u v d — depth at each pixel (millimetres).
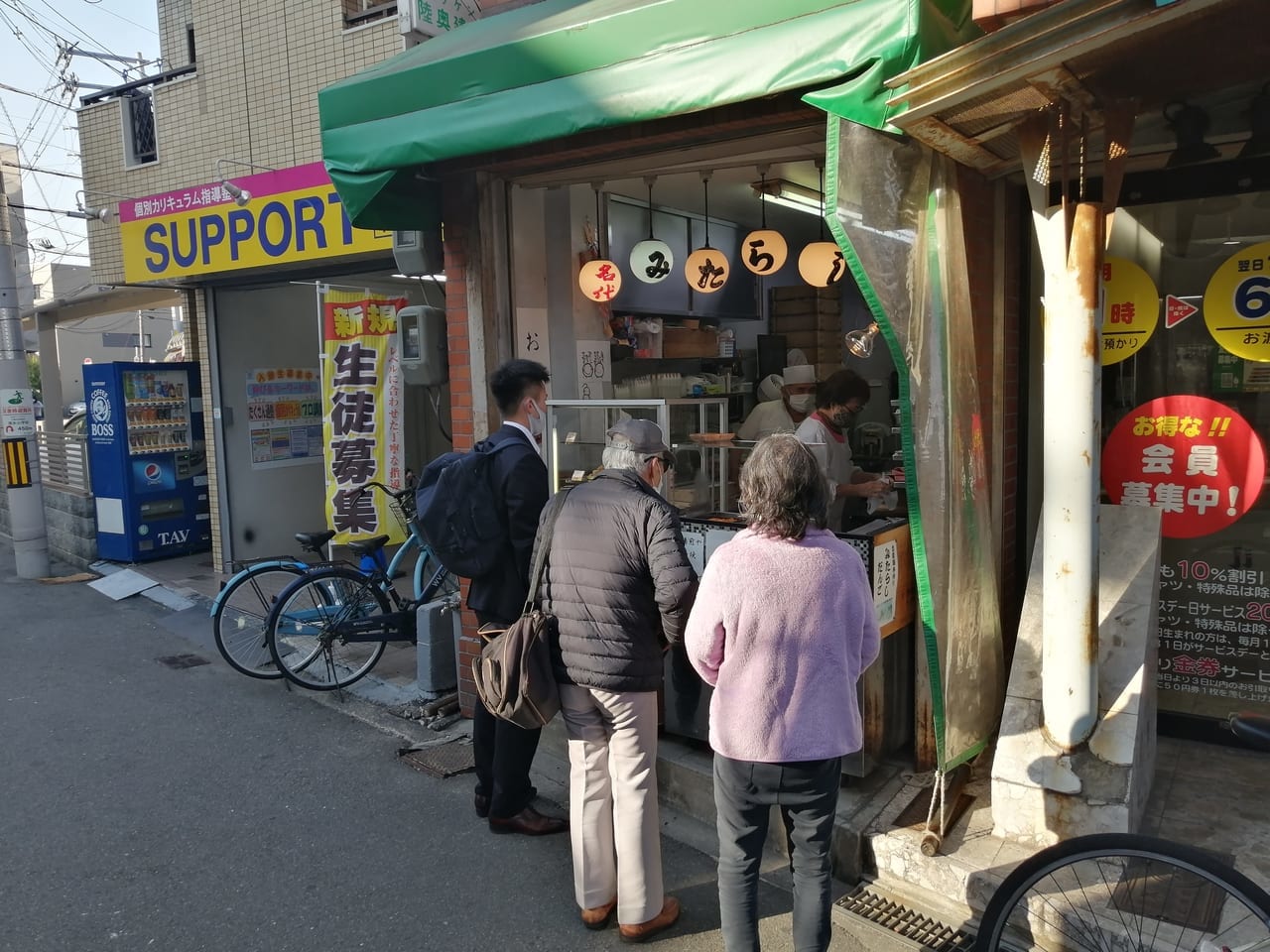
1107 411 3779
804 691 2408
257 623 5750
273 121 7504
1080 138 2789
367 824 3811
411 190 4469
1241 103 3178
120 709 5184
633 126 3805
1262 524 3520
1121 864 2723
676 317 6926
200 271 7180
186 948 3004
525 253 4723
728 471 4703
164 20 8695
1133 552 3422
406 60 4238
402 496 5707
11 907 3238
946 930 2924
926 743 3594
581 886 3045
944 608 3057
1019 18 2521
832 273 5707
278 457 8727
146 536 8930
